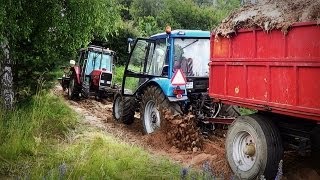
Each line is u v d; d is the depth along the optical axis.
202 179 5.19
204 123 7.89
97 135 7.32
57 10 8.17
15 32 7.78
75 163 5.75
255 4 5.90
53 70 9.52
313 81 4.54
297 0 5.11
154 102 8.45
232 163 5.98
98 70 15.73
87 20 8.55
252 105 5.50
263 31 5.26
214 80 6.36
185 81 7.97
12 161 6.05
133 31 29.17
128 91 9.97
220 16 34.31
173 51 8.45
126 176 5.52
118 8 9.43
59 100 10.59
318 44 4.46
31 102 8.57
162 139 7.91
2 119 7.15
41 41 8.50
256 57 5.40
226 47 6.04
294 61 4.78
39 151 6.52
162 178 5.56
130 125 10.11
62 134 7.70
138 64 9.74
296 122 5.43
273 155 5.37
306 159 6.12
